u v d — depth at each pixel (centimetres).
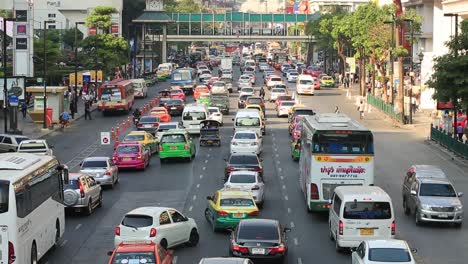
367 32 11512
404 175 5672
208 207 4075
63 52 15500
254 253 3078
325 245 3634
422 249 3612
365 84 13012
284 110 9450
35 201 3155
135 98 12119
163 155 6162
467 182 5434
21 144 5872
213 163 6178
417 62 13588
